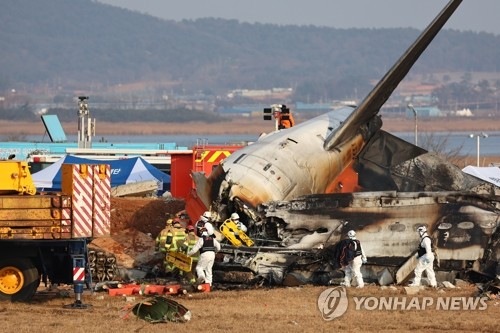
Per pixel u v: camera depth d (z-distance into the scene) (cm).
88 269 7600
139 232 10638
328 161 10062
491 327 6544
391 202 8656
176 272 9000
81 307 7269
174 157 14425
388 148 11006
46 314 6988
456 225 8581
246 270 8344
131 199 12044
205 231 8250
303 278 8469
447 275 8581
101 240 10244
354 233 8306
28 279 7544
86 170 7544
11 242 7425
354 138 10644
